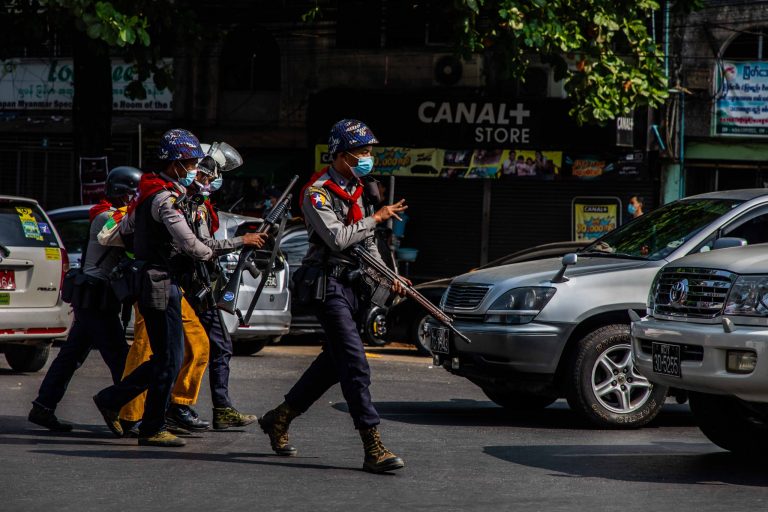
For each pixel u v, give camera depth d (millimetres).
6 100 35406
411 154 30234
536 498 7992
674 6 27203
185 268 9812
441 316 9250
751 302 8617
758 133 29016
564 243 17891
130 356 10586
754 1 28766
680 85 29172
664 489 8414
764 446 9984
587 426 12219
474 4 23875
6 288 15273
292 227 20922
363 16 31438
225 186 31703
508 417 12953
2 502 7605
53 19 23359
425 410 13445
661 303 9602
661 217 13102
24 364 16188
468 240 30422
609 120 28422
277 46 32781
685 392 12398
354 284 9047
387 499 7883
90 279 10656
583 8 24656
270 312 18609
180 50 33375
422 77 31188
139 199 9703
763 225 12250
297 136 32562
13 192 35656
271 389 14641
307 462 9344
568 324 11867
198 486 8219
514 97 29531
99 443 10133
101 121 26844
